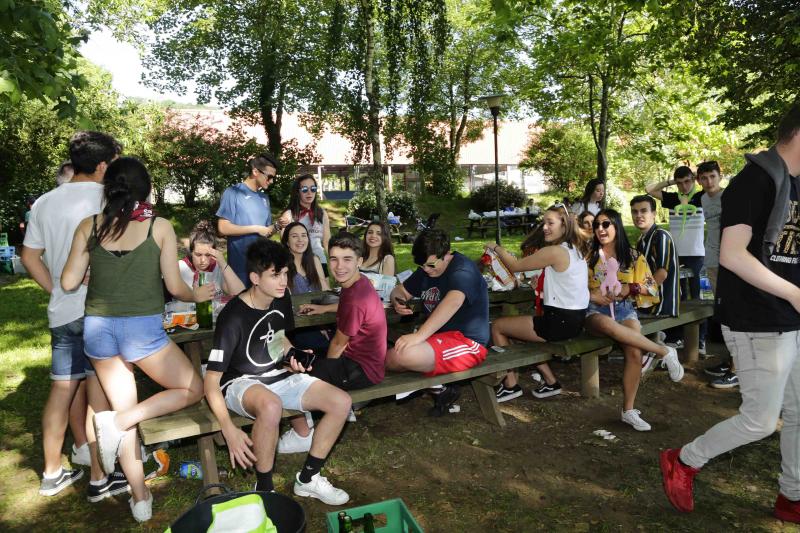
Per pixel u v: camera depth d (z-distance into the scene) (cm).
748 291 267
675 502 300
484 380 416
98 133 317
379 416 444
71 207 306
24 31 462
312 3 1914
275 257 292
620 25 1155
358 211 2355
